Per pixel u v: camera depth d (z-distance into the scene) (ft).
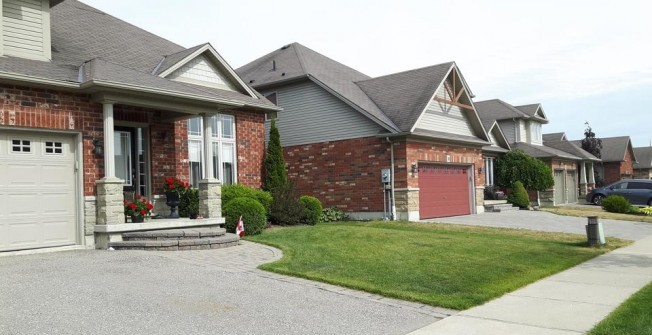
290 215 54.95
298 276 28.07
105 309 20.52
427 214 67.05
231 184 51.31
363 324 20.27
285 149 72.38
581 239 49.88
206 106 42.34
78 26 50.24
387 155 63.36
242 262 31.48
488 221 65.72
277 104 73.61
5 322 18.45
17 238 33.68
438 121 70.59
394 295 24.53
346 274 28.66
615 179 146.30
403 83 72.43
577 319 21.29
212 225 42.16
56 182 35.65
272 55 84.99
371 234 45.75
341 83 72.95
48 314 19.56
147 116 44.04
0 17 35.29
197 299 22.61
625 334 18.78
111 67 38.91
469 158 76.38
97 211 36.68
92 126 37.11
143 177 44.55
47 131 34.99
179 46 58.75
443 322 20.80
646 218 74.18
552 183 93.04
